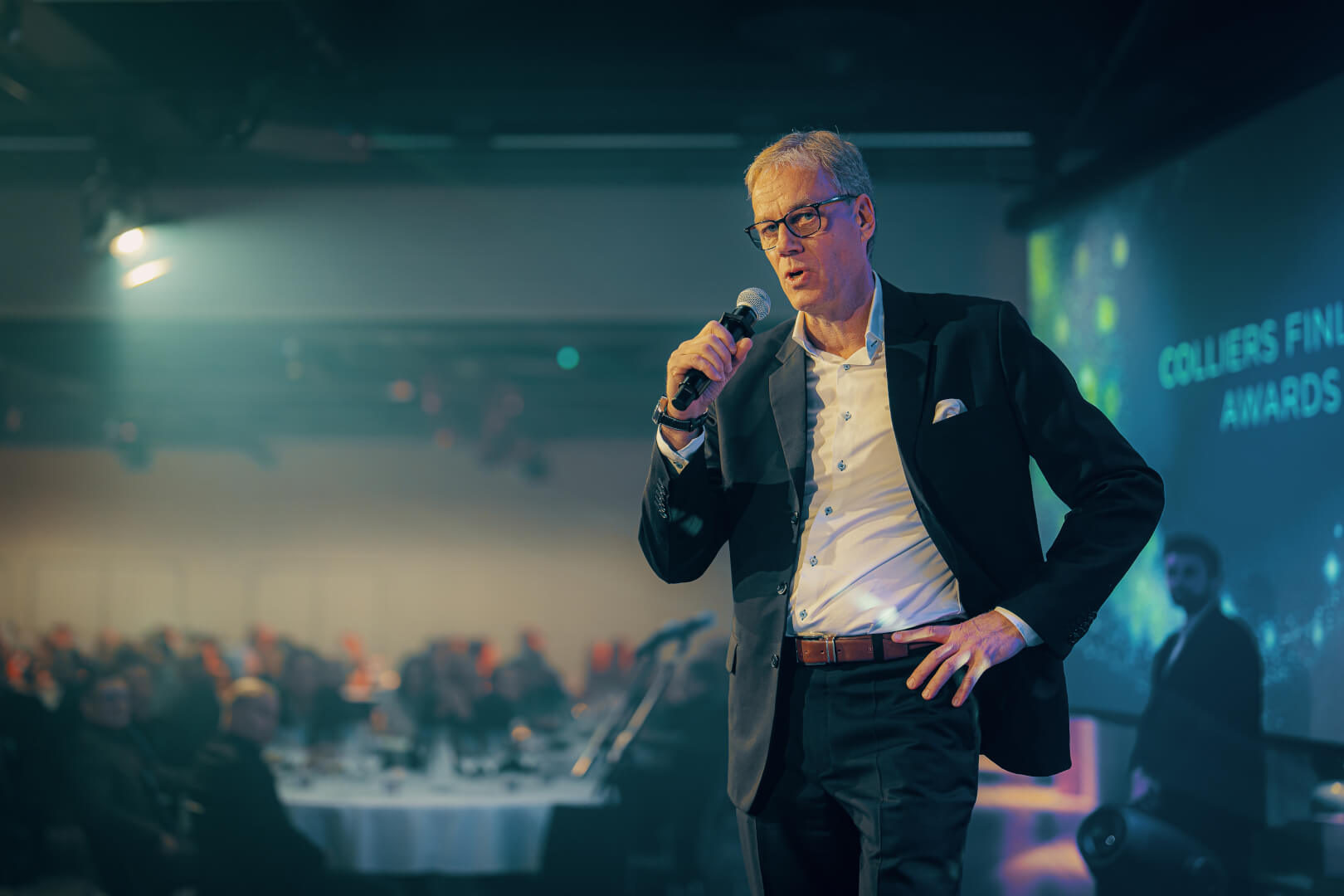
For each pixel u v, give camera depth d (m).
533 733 6.39
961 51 4.39
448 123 5.06
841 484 1.40
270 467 14.94
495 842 4.42
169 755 5.28
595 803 4.53
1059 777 3.93
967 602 1.33
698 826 4.68
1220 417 3.54
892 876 1.26
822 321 1.46
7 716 5.34
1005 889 3.69
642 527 1.49
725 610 14.77
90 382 11.80
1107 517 1.32
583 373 10.58
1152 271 3.91
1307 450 3.15
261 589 14.73
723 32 4.34
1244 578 3.41
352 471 14.97
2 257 5.79
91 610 14.59
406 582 14.82
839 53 4.39
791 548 1.40
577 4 4.14
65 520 14.70
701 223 5.71
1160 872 3.10
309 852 4.09
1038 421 1.38
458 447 14.98
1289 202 3.23
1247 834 3.23
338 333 5.94
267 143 5.28
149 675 5.56
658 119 5.00
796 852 1.38
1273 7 3.68
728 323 1.54
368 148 5.30
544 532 14.93
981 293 5.39
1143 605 3.76
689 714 4.77
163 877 3.97
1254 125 3.39
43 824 5.32
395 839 4.36
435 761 5.58
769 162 1.44
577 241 5.73
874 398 1.42
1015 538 1.35
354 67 4.59
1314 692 3.11
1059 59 4.44
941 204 5.45
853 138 5.10
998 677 1.36
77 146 5.50
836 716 1.33
